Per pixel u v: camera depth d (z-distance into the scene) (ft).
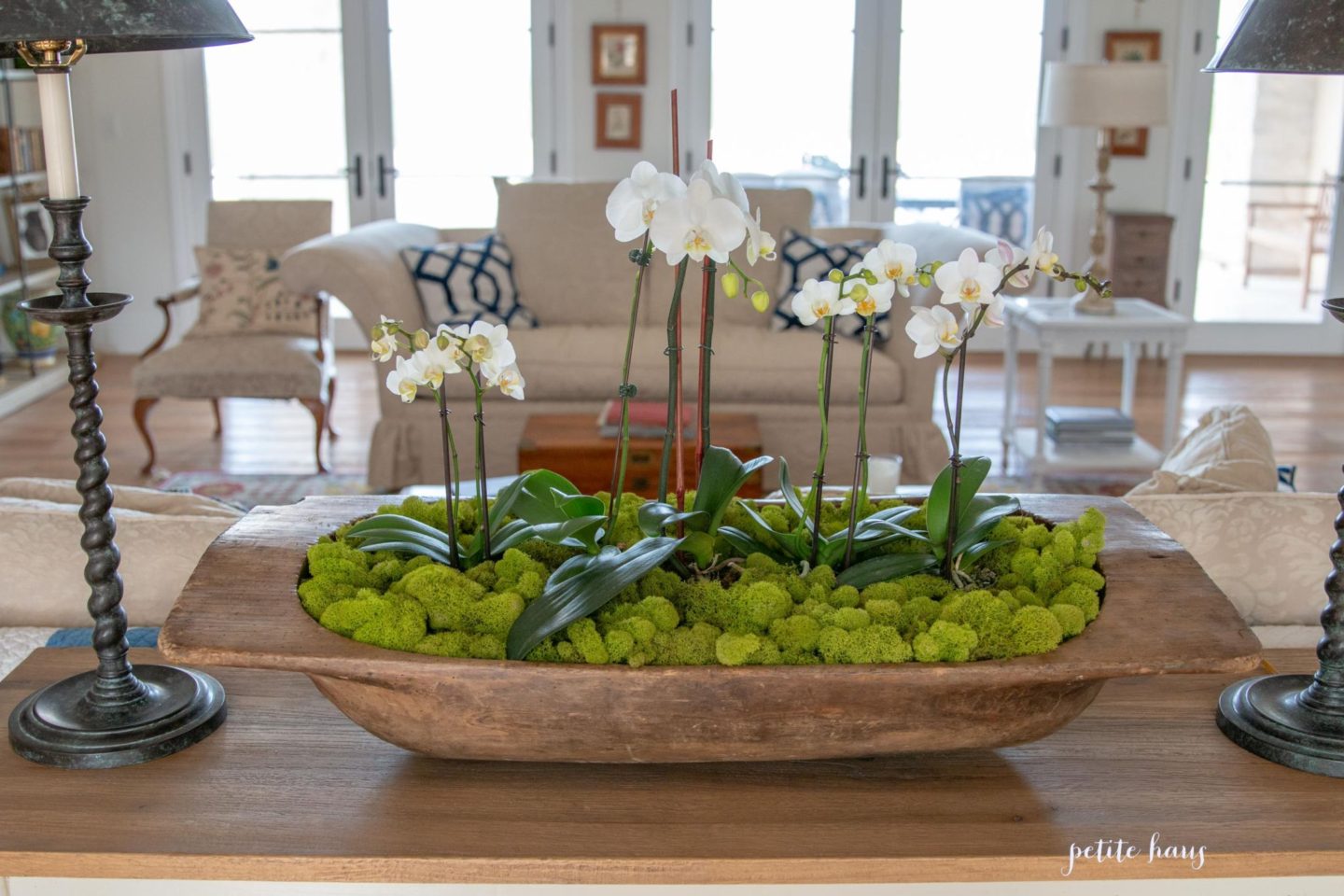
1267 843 3.11
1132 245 19.71
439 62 20.02
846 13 19.93
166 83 19.88
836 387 12.89
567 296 14.66
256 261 14.82
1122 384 19.01
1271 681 3.79
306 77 20.04
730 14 19.89
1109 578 3.49
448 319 13.60
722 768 3.44
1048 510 4.03
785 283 14.07
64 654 4.16
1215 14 19.81
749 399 12.98
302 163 20.34
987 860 3.06
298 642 3.13
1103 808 3.26
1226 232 20.61
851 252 14.06
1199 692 3.91
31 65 3.51
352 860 3.04
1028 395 18.22
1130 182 20.36
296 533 3.70
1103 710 3.78
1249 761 3.50
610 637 3.12
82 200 3.57
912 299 13.00
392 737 3.31
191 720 3.59
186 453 15.14
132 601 4.61
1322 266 20.71
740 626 3.30
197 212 20.44
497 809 3.24
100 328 20.72
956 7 19.90
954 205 20.56
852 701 3.13
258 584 3.39
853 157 20.36
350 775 3.40
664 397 13.02
